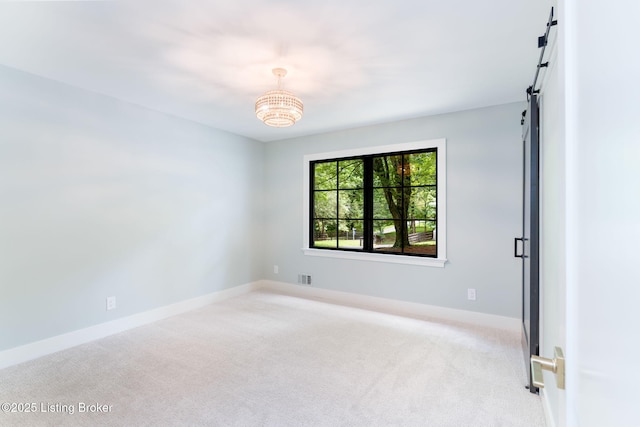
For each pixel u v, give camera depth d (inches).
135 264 126.2
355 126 154.6
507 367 92.7
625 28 14.6
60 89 104.5
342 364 94.4
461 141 130.8
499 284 123.6
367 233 156.9
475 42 78.9
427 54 85.0
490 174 125.1
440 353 101.5
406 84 104.4
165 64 91.4
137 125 126.6
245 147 177.0
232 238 169.3
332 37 77.0
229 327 124.3
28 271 98.0
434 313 137.2
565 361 26.6
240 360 96.9
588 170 20.7
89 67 93.7
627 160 14.4
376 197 155.9
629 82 14.2
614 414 16.0
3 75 92.7
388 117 140.1
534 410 73.2
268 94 91.4
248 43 79.8
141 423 68.4
